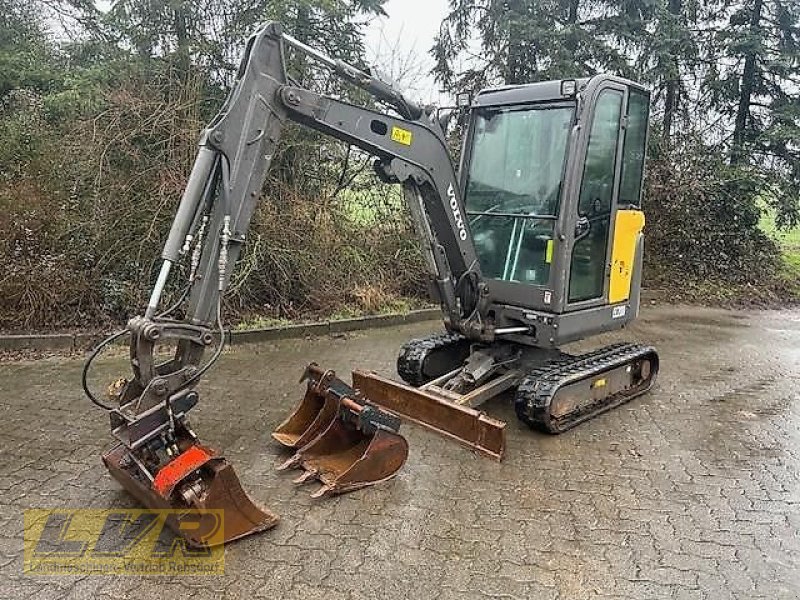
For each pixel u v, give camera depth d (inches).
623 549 130.0
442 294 188.2
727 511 146.5
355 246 339.0
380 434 153.3
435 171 173.6
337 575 118.6
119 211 274.2
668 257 459.2
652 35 420.5
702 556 128.3
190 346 136.4
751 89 476.7
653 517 142.9
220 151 135.3
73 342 253.0
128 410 130.7
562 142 188.5
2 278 258.5
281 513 139.6
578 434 189.2
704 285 449.1
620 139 194.1
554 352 214.5
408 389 186.4
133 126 279.6
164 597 111.6
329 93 321.7
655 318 373.1
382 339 292.2
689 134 457.1
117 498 143.3
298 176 326.0
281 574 118.6
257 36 139.3
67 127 284.5
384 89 161.6
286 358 257.0
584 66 416.2
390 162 165.0
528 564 123.9
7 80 320.2
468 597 113.6
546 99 189.6
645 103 206.7
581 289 194.9
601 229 197.9
